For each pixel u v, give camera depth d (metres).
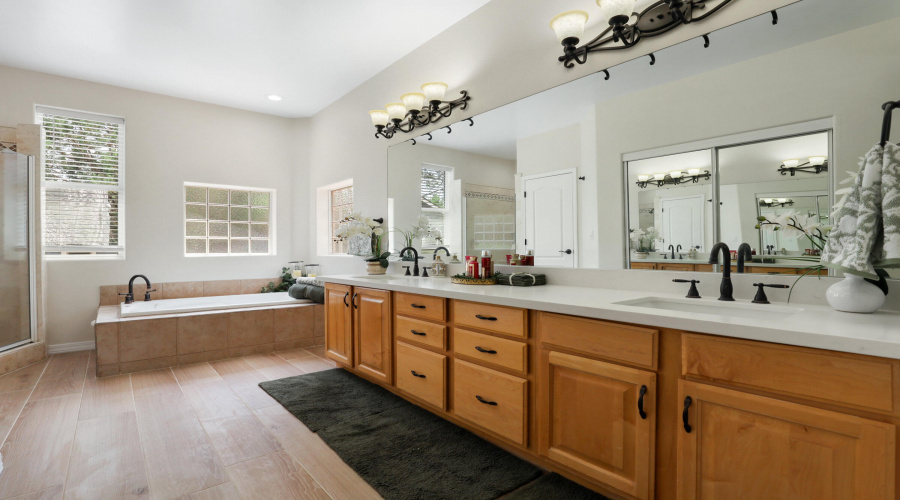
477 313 1.96
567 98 2.25
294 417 2.39
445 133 3.03
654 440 1.36
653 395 1.35
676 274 1.84
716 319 1.23
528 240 2.45
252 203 4.94
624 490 1.43
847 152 1.40
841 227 1.31
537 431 1.72
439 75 3.10
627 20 1.84
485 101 2.72
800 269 1.51
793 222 1.52
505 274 2.39
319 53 3.41
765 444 1.12
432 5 2.74
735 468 1.17
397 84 3.54
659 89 1.89
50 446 2.02
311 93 4.31
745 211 1.64
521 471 1.80
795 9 1.52
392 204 3.61
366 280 2.79
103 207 4.09
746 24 1.64
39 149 3.57
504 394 1.82
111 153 4.12
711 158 1.73
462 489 1.66
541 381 1.69
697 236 1.77
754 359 1.14
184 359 3.44
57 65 3.62
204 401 2.63
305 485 1.71
